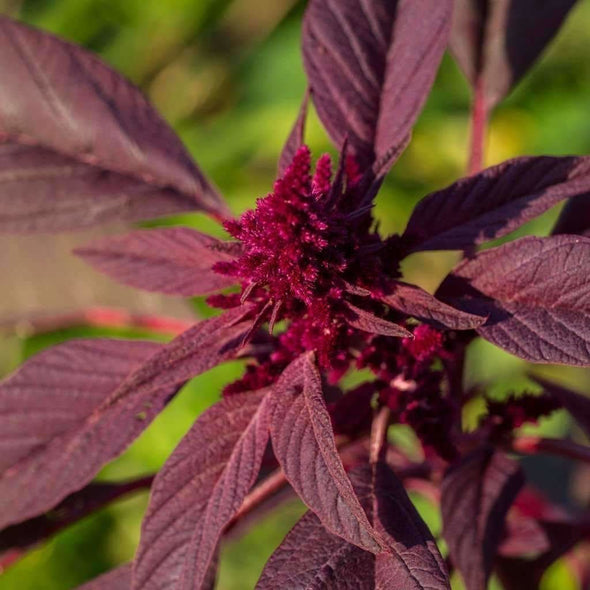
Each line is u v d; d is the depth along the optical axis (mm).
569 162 1011
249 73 2508
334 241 973
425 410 1021
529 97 2467
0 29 1104
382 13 1104
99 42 2559
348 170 1038
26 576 1968
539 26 1175
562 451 1099
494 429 1077
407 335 956
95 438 1063
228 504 976
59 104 1106
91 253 1072
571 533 1181
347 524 930
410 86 1089
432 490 1196
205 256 1061
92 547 2035
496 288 994
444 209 1017
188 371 987
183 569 972
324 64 1097
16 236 1287
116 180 1109
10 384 1076
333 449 936
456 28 1183
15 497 1058
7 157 1104
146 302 1268
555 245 984
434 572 946
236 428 998
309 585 957
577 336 968
